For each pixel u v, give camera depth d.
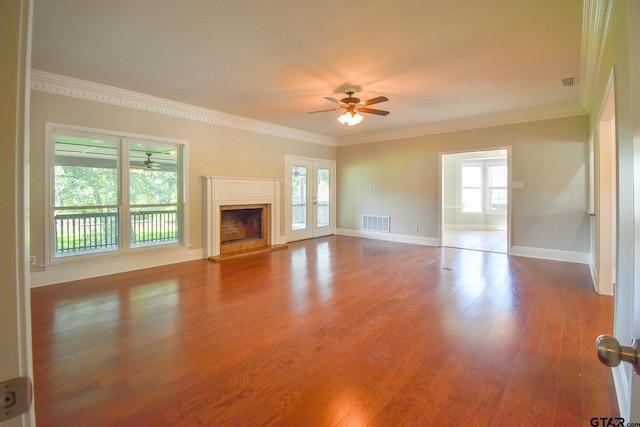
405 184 7.13
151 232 4.97
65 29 2.80
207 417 1.70
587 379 2.00
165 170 5.11
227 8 2.49
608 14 2.21
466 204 9.84
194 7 2.48
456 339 2.55
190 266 4.94
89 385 1.97
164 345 2.48
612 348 0.75
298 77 3.92
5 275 0.55
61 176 4.09
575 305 3.26
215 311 3.15
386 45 3.09
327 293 3.67
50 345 2.47
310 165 7.65
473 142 6.11
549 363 2.19
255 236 6.59
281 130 6.85
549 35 2.89
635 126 0.80
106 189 4.47
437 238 6.71
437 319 2.93
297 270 4.70
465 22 2.68
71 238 4.20
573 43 3.03
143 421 1.67
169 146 5.13
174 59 3.42
